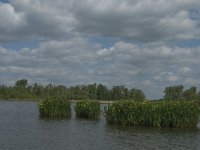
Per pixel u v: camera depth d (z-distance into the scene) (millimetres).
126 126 47469
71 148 30328
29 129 42344
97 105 58219
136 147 32031
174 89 88875
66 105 59438
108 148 31078
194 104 47375
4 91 163875
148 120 47219
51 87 167375
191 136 39250
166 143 34531
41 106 59719
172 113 46531
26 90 169875
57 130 42094
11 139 33844
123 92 148250
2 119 55312
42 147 30203
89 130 42781
